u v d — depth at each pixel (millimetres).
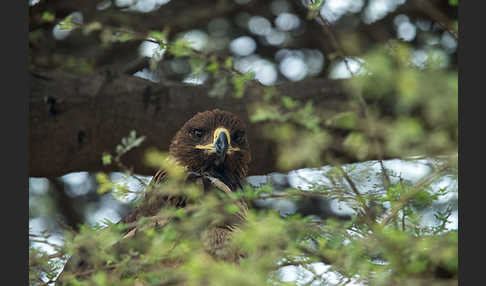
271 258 6066
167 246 6875
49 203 14023
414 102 5637
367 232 6723
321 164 7219
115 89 12203
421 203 6977
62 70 13773
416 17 13203
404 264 6059
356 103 7164
